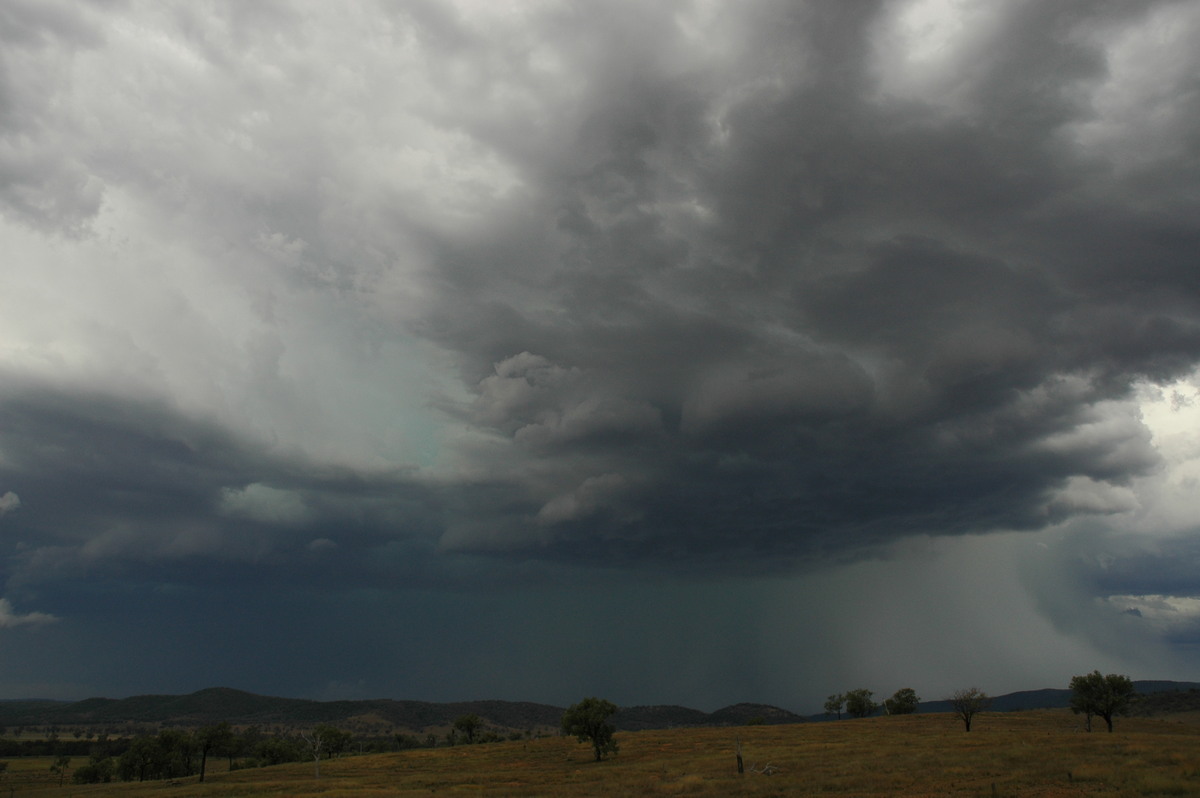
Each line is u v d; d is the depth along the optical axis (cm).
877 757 6900
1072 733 8650
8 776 15688
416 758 11644
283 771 11181
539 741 13650
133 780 13400
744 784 5634
